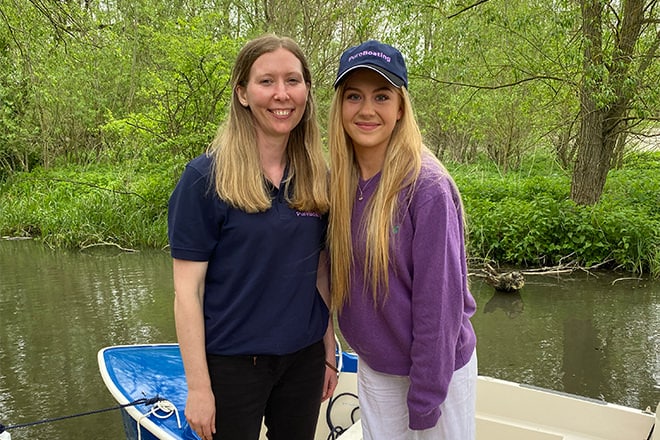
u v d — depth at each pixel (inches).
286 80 61.5
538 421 108.9
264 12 446.3
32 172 538.0
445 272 55.6
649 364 175.8
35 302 246.1
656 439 91.3
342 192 62.1
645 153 504.4
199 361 61.8
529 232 287.0
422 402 57.7
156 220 382.9
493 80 375.2
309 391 69.2
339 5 402.9
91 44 259.9
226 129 63.1
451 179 59.0
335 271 63.9
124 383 110.9
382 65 57.6
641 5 272.8
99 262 321.4
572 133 475.5
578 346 189.5
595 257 278.4
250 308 62.2
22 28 251.1
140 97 533.0
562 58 299.6
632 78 267.0
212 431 63.9
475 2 308.2
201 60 357.1
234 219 60.1
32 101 502.0
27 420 145.6
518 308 228.2
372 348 62.4
